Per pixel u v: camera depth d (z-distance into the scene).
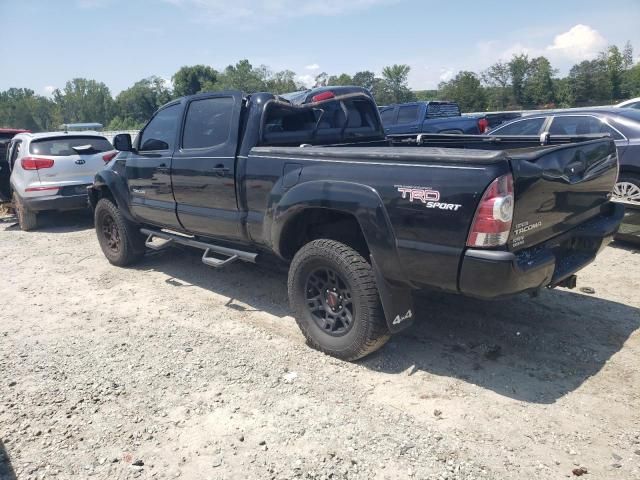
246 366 4.09
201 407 3.56
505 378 3.74
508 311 4.78
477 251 3.20
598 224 4.07
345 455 3.02
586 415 3.28
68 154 9.50
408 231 3.47
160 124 5.80
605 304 4.86
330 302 4.13
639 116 6.87
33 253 8.05
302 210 4.16
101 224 7.01
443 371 3.88
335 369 3.98
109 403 3.66
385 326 3.86
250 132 4.65
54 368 4.20
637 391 3.49
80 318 5.25
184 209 5.45
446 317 4.73
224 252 5.17
